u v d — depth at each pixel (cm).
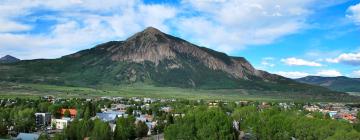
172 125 19238
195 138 18362
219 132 17988
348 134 16612
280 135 18900
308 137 18625
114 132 19312
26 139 19525
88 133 18725
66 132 18562
